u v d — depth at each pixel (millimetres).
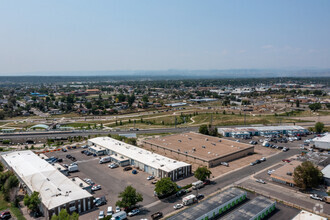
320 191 77750
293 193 76750
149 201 72438
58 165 98188
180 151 113438
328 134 148375
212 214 62344
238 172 94562
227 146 120750
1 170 94562
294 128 166125
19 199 74000
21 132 172000
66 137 154250
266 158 111938
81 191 70875
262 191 78062
